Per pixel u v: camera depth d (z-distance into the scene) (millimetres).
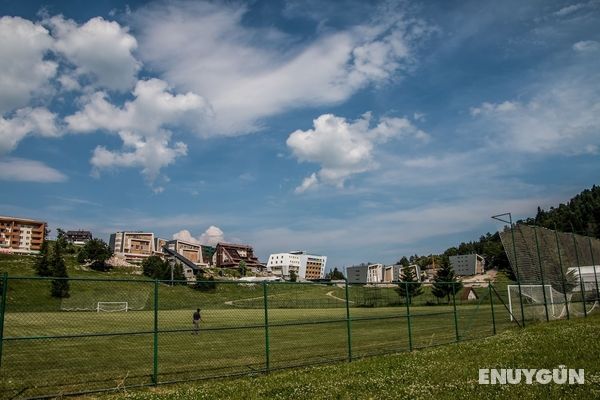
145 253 198375
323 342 25578
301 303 70062
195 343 25688
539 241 36844
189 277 143750
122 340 27406
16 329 33375
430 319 42281
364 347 22453
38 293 57156
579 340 17953
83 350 22500
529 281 34938
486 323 34219
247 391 12047
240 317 48688
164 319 46281
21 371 16500
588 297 39188
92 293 72812
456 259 192000
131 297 70250
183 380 14336
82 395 12531
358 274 189375
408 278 111875
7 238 167250
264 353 21203
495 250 193125
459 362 14898
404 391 10898
